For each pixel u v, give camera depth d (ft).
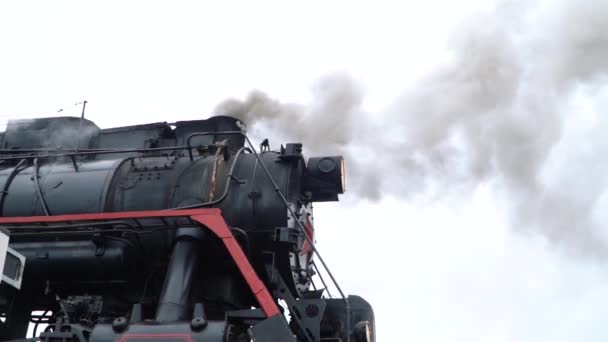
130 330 20.80
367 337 24.31
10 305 25.81
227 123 27.68
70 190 25.72
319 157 27.37
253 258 24.48
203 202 24.11
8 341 23.70
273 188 24.63
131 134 28.55
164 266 24.99
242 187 24.86
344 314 25.70
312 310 23.22
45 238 25.00
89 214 23.02
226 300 24.40
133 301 25.68
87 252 24.34
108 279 24.95
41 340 21.72
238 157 26.25
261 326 20.54
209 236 23.79
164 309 21.91
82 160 28.27
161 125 28.22
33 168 27.07
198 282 24.39
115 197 25.32
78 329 21.74
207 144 27.25
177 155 26.84
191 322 20.57
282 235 23.41
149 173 25.76
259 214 24.25
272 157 26.02
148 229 24.11
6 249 18.42
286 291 23.72
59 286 25.70
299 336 23.39
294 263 25.22
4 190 26.37
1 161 29.07
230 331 20.81
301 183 26.99
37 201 25.81
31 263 24.58
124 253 24.26
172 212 22.48
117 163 26.40
